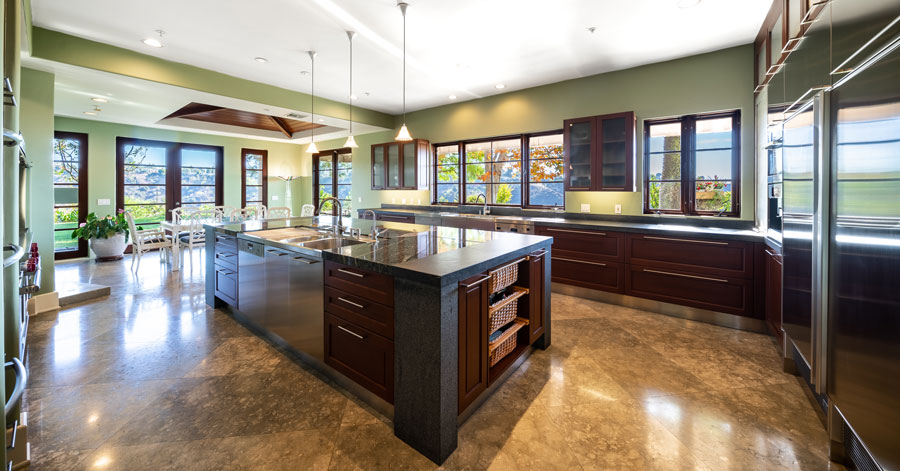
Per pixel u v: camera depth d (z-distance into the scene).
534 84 4.96
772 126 2.87
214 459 1.70
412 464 1.69
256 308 3.01
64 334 3.12
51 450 1.75
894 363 1.26
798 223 2.14
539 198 5.26
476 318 1.98
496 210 5.55
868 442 1.41
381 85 5.01
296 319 2.58
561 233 4.32
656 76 4.14
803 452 1.74
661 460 1.70
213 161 7.94
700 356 2.74
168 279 4.98
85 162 6.47
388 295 1.91
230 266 3.40
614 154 4.22
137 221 7.06
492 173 5.71
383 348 1.95
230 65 4.23
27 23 2.84
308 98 5.41
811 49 1.98
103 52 3.62
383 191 7.18
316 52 3.86
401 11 3.01
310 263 2.43
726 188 3.90
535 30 3.36
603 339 3.06
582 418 2.01
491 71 4.44
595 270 4.09
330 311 2.29
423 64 4.20
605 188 4.27
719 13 3.07
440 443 1.69
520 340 2.63
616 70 4.39
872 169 1.36
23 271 1.83
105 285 4.64
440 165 6.32
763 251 3.14
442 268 1.80
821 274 1.72
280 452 1.75
